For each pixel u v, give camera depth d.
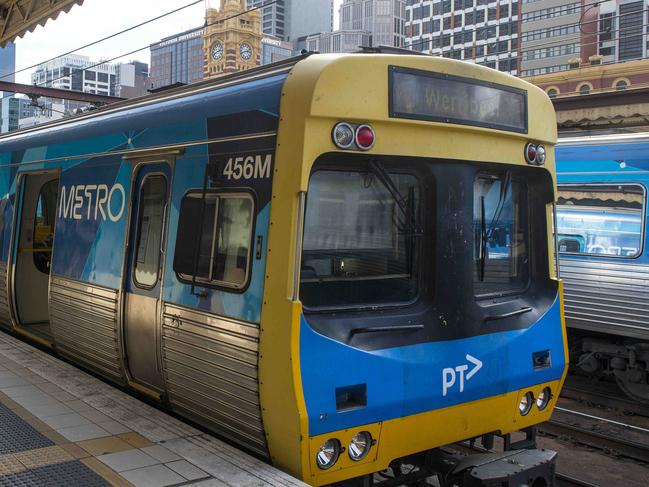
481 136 4.38
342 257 3.93
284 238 3.67
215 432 4.56
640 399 8.72
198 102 4.64
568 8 79.94
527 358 4.66
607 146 8.77
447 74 4.16
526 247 5.00
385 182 4.08
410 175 4.19
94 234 5.81
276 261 3.71
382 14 160.38
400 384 3.95
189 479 3.77
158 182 5.04
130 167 5.36
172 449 4.21
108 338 5.52
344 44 153.12
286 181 3.70
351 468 3.82
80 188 6.12
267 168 3.88
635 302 8.37
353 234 3.98
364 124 3.82
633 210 8.45
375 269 4.05
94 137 5.97
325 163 3.87
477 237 4.64
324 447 3.71
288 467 3.75
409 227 4.19
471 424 4.37
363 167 4.02
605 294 8.67
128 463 4.00
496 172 4.75
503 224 4.84
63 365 6.21
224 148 4.27
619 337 9.14
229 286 4.11
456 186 4.28
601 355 9.27
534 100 4.75
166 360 4.74
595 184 8.85
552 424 7.29
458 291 4.26
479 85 4.34
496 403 4.50
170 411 5.34
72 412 4.93
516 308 4.69
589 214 8.91
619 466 6.28
